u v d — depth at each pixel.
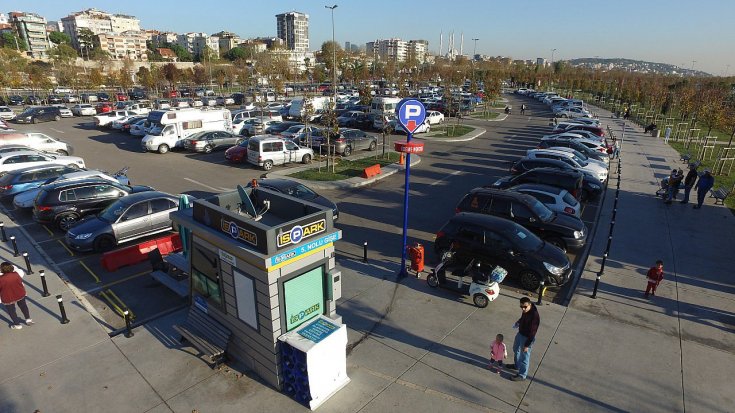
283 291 6.89
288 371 7.01
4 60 63.91
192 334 8.09
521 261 10.59
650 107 53.19
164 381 7.40
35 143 24.64
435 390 7.27
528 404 7.00
